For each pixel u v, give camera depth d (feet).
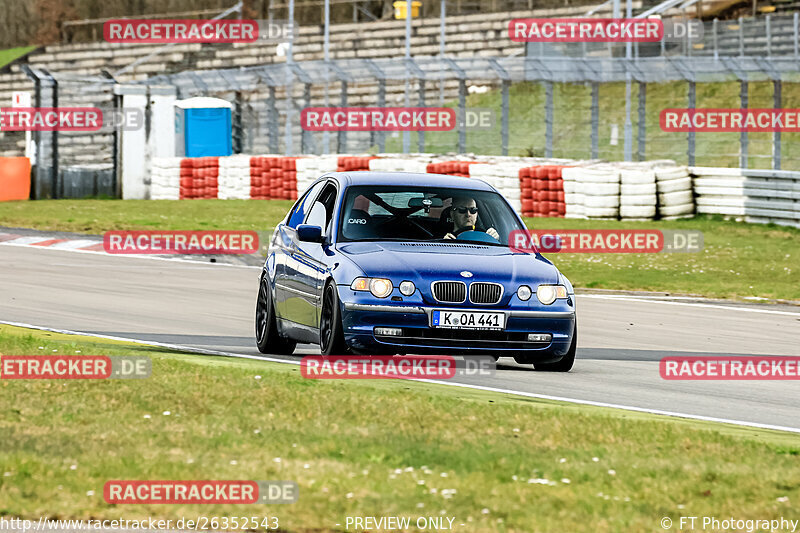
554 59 372.38
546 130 377.50
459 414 84.69
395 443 74.18
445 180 124.06
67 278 196.34
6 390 87.45
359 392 92.17
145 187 415.44
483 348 108.99
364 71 412.36
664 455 75.10
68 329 137.18
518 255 115.55
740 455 76.07
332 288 109.29
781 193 295.69
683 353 137.08
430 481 64.90
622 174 310.45
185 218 315.99
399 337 107.45
